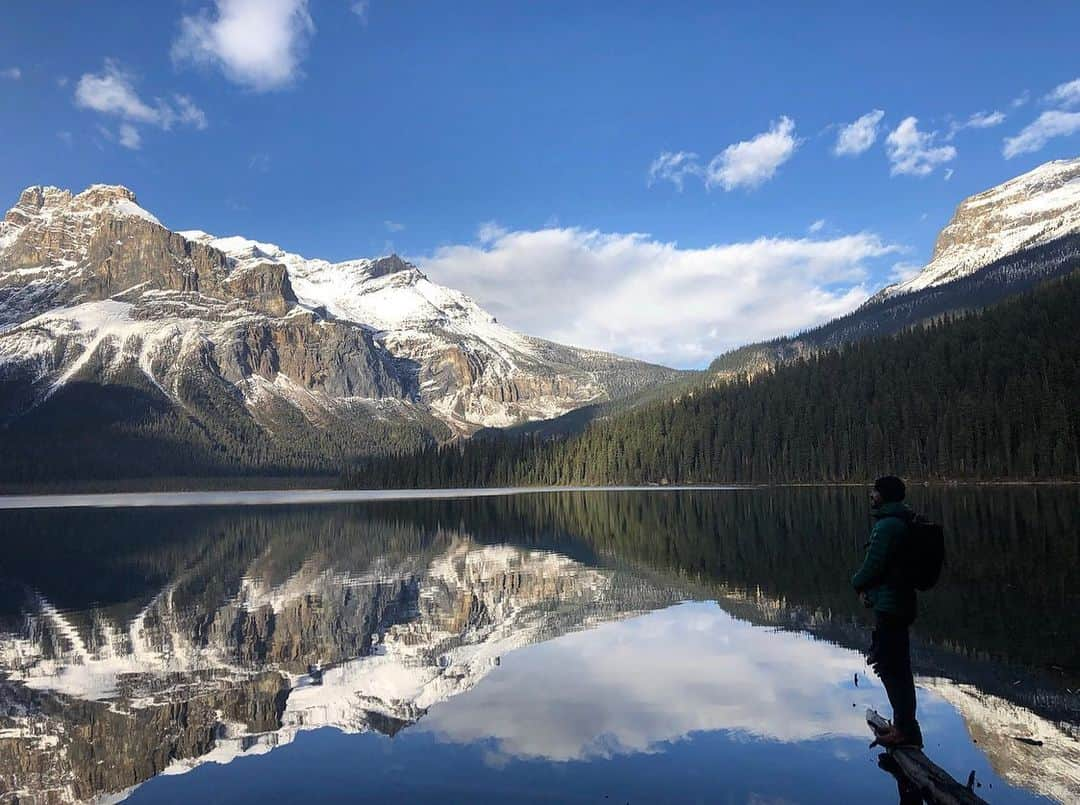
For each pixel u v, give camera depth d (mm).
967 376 126500
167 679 18547
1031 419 107438
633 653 19703
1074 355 110188
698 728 13750
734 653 19281
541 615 25531
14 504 153750
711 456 167125
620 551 43625
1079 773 11188
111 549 53594
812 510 72500
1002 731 12914
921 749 11656
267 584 34625
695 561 37688
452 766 12336
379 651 21031
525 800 10883
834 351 174000
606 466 186750
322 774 12203
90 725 15156
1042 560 31047
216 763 12945
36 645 22594
